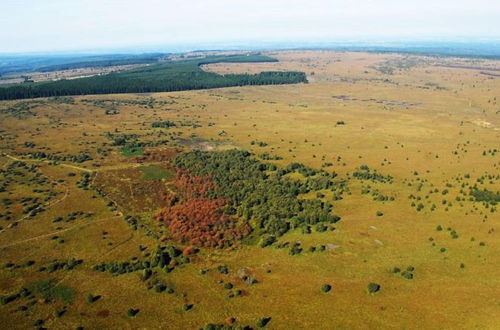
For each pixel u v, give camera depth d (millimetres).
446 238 110000
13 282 100125
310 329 80312
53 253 112812
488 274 93625
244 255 109750
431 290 89625
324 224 121062
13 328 84312
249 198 138125
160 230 125000
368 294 89750
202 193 147500
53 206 140875
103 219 132125
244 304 89250
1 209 137750
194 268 104562
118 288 97250
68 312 89250
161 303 91062
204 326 82500
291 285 94938
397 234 113500
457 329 77438
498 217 119000
